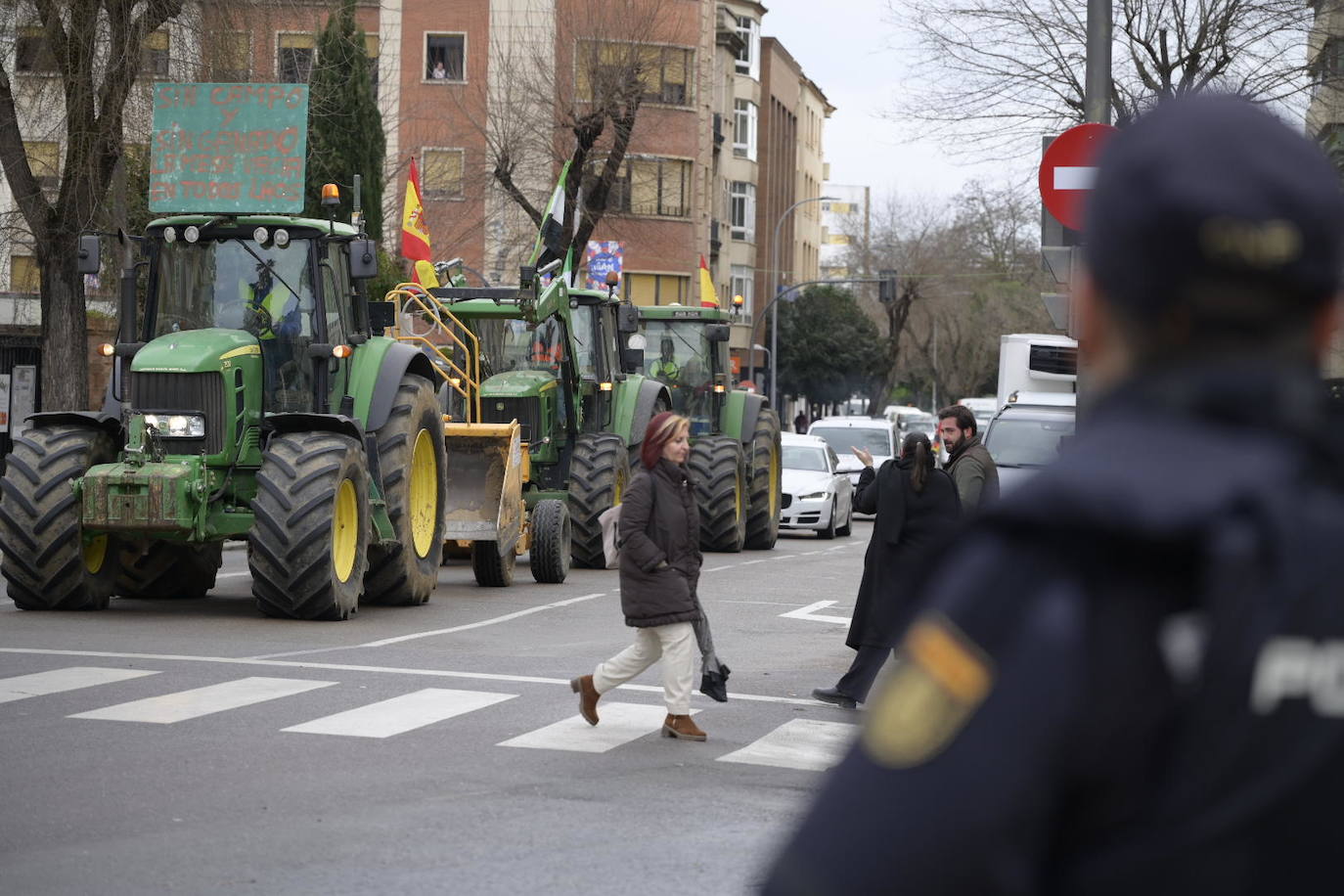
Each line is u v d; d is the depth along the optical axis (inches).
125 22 928.3
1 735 355.6
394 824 282.4
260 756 337.7
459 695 422.6
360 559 593.0
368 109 1504.7
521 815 292.2
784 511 1307.8
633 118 1556.3
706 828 286.0
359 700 410.6
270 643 518.3
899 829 56.9
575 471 853.8
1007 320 3494.1
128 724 370.0
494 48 2116.1
